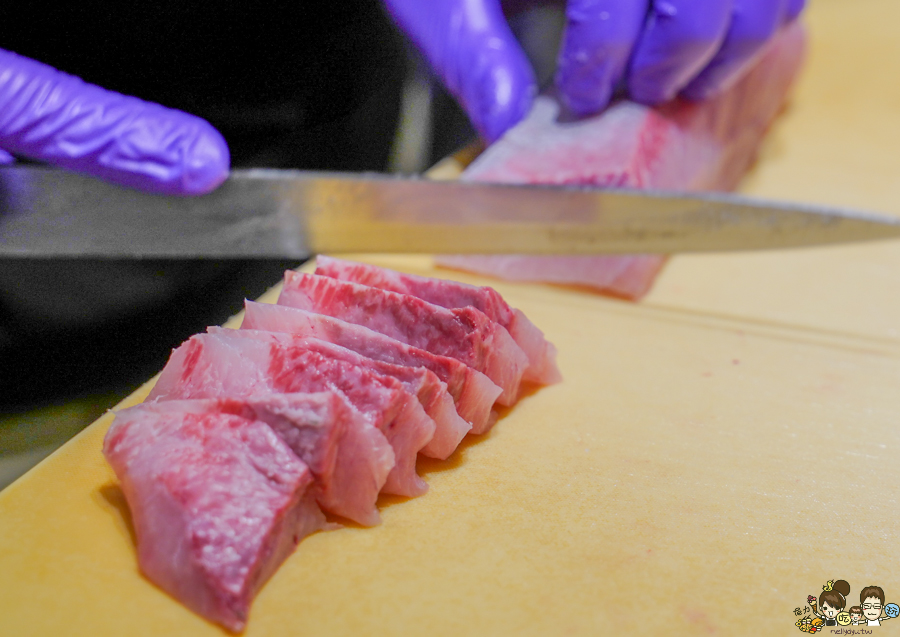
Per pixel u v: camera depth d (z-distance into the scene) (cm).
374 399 28
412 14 46
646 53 40
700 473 30
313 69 45
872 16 69
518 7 54
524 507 29
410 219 35
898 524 29
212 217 34
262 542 26
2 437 36
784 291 39
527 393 33
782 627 26
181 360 30
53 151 32
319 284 31
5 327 39
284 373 29
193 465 27
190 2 40
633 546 28
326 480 27
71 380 38
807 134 51
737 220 36
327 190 34
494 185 35
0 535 28
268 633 26
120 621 26
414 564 27
